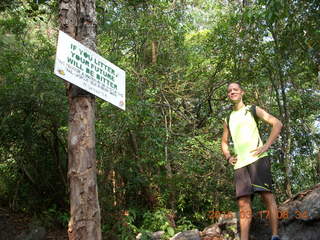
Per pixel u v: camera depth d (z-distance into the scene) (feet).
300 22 15.88
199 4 26.99
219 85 23.09
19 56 22.26
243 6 19.71
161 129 19.97
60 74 7.80
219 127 23.90
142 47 24.27
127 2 22.25
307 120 23.30
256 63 19.70
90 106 8.83
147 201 21.84
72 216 8.13
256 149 11.28
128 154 20.83
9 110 20.77
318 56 16.28
